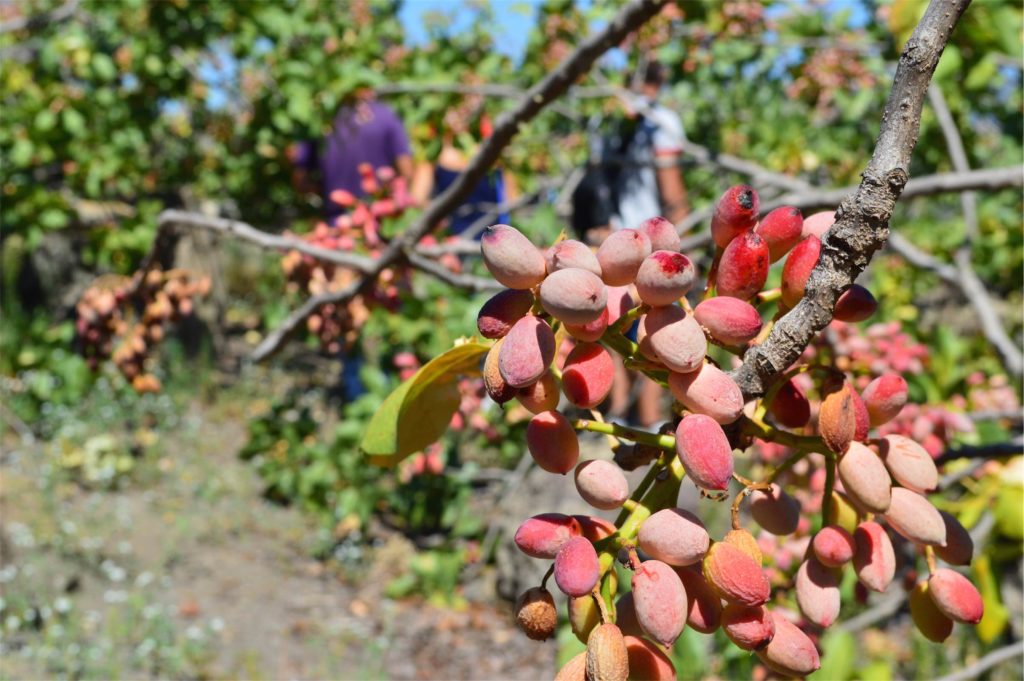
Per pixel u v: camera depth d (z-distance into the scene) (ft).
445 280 7.52
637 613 2.41
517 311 2.56
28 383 22.13
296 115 16.71
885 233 2.52
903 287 20.44
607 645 2.27
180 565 18.67
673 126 15.11
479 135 11.53
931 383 7.54
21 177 19.22
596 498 2.64
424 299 15.97
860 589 3.20
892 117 2.46
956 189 6.28
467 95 14.99
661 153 14.89
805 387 6.49
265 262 40.91
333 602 18.03
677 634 2.37
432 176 16.74
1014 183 6.21
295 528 20.61
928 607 2.99
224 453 24.57
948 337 7.89
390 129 17.06
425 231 7.28
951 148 9.54
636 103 12.95
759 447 7.36
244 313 41.16
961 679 6.91
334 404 25.89
